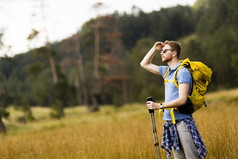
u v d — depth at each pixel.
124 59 67.88
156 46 3.22
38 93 68.06
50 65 43.00
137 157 4.21
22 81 87.69
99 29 49.22
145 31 98.31
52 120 28.08
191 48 42.28
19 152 5.93
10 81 79.56
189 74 2.66
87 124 17.55
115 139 6.09
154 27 97.25
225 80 43.44
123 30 97.06
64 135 9.58
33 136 10.48
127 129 9.43
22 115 29.48
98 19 48.41
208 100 22.70
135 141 5.28
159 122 3.61
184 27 94.00
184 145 2.74
